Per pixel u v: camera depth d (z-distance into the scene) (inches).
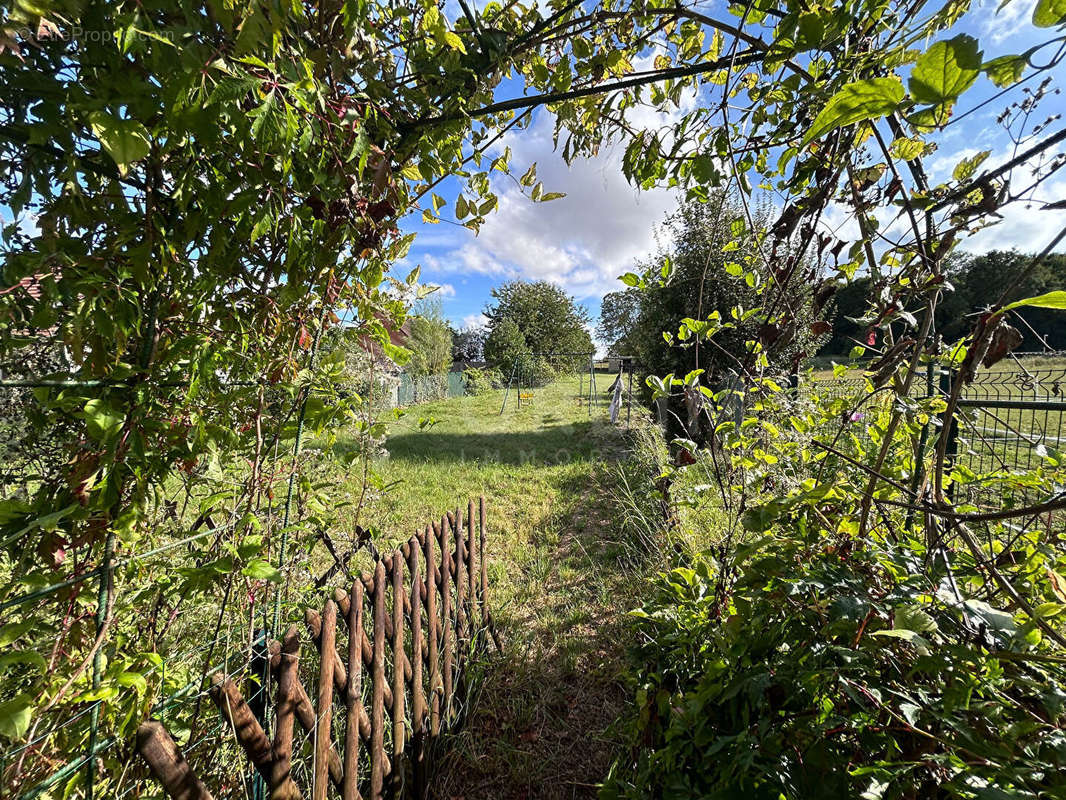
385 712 63.3
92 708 33.7
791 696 33.8
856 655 29.3
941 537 37.9
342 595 52.8
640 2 51.4
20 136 29.5
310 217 43.3
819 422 49.6
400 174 53.1
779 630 36.7
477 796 70.4
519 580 133.9
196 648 51.5
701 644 51.1
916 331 44.3
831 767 28.4
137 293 35.1
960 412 42.1
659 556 116.3
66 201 32.7
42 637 38.3
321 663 48.0
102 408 32.0
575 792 70.1
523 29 55.1
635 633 94.0
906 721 29.2
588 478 238.2
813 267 52.2
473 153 61.7
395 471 251.6
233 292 46.6
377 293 63.6
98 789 37.5
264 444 52.2
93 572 34.2
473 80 50.6
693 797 37.2
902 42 38.5
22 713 25.1
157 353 37.6
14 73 27.3
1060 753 22.0
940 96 17.4
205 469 46.7
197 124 27.6
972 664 27.2
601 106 61.9
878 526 44.9
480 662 91.4
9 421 40.3
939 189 40.0
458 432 395.2
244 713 39.4
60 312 34.4
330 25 39.1
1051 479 41.6
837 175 46.8
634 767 56.5
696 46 59.0
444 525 80.5
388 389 110.3
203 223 37.1
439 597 80.0
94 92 27.8
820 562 38.5
